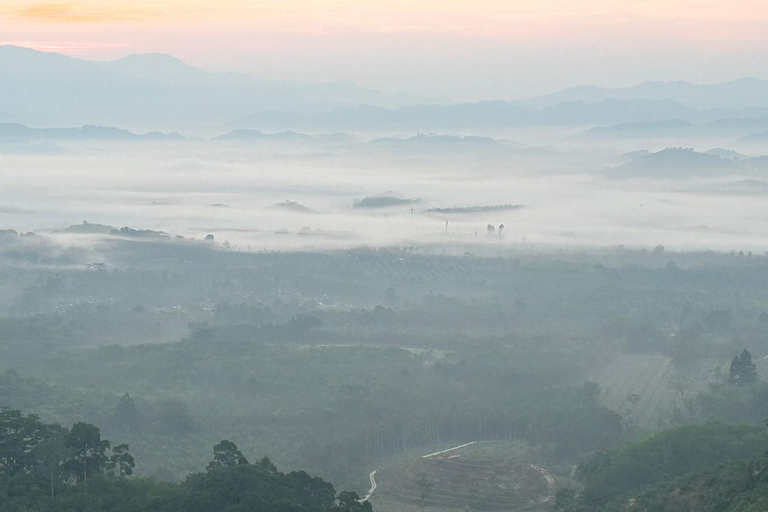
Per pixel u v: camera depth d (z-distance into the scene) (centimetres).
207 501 13225
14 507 12875
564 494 17262
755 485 14050
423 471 18788
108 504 13575
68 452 14250
